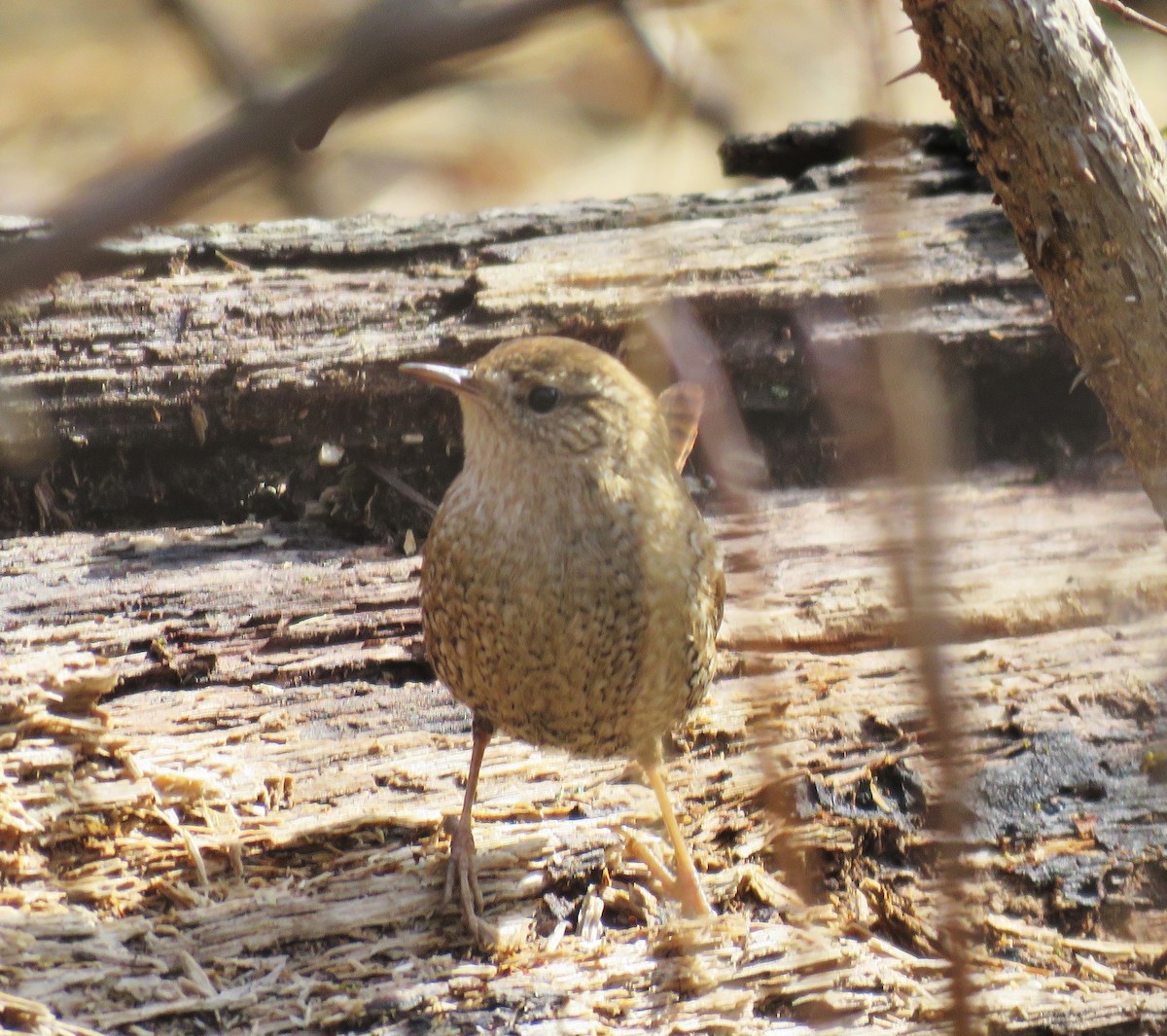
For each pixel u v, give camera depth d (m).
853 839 7.46
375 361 9.49
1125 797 7.61
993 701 8.07
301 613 8.59
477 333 9.62
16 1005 5.80
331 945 6.55
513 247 10.36
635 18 3.95
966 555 9.04
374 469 9.67
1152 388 5.82
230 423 9.48
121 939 6.36
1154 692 8.09
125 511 9.55
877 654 8.45
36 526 9.40
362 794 7.45
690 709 7.11
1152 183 5.58
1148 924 7.21
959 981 4.23
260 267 10.30
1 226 8.97
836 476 9.93
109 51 16.64
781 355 9.73
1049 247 5.79
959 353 9.79
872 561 8.97
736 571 8.91
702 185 15.09
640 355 9.52
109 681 7.17
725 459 4.82
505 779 7.66
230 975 6.30
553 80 16.00
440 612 6.81
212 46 15.68
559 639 6.55
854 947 6.85
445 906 6.79
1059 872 7.30
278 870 6.89
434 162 15.72
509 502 6.52
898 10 6.81
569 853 7.15
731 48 16.50
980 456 10.09
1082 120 5.48
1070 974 6.84
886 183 3.42
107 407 9.34
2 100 16.23
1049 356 9.87
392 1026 6.16
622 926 6.88
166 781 7.14
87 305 9.70
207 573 8.89
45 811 6.78
